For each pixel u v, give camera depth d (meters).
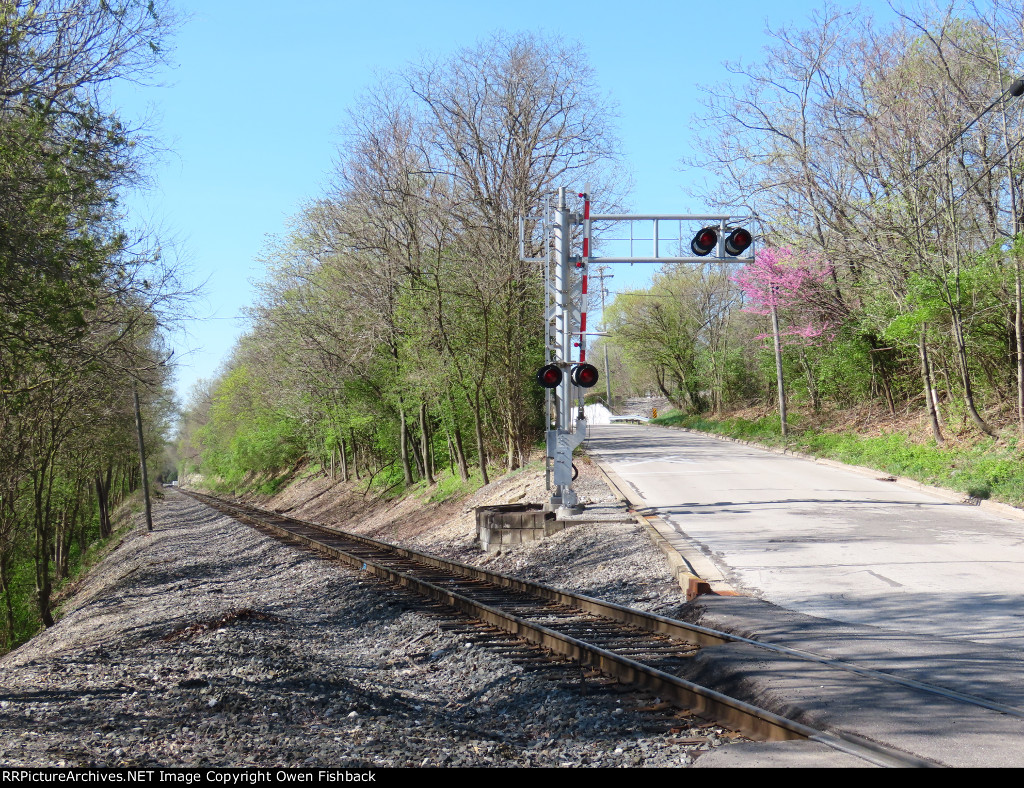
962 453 23.11
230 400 74.81
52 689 9.21
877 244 25.62
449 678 9.48
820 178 28.89
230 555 27.75
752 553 13.43
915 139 23.33
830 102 27.56
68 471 40.25
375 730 6.93
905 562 12.26
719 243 17.06
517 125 32.97
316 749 6.28
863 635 8.45
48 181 13.91
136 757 5.93
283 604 15.81
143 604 19.16
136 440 49.88
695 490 22.20
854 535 14.70
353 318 36.28
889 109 24.00
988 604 9.59
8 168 13.52
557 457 18.67
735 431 45.59
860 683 6.80
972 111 22.03
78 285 14.84
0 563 32.72
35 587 35.41
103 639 14.29
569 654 9.16
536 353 34.81
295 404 48.56
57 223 14.32
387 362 36.50
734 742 5.93
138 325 18.72
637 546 15.02
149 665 10.22
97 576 36.41
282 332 42.00
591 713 7.08
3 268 13.21
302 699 8.02
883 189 26.31
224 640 11.25
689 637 9.19
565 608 11.88
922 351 25.55
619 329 64.25
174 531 44.22
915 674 7.02
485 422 35.03
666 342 62.12
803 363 40.50
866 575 11.48
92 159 14.54
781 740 5.82
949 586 10.60
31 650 18.39
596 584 13.30
